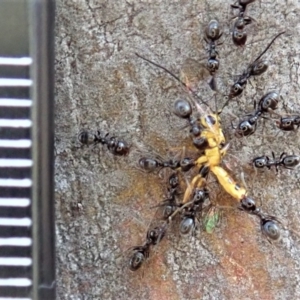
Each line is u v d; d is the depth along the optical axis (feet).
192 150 0.18
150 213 0.18
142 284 0.18
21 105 0.16
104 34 0.18
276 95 0.18
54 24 0.16
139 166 0.18
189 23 0.18
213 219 0.18
